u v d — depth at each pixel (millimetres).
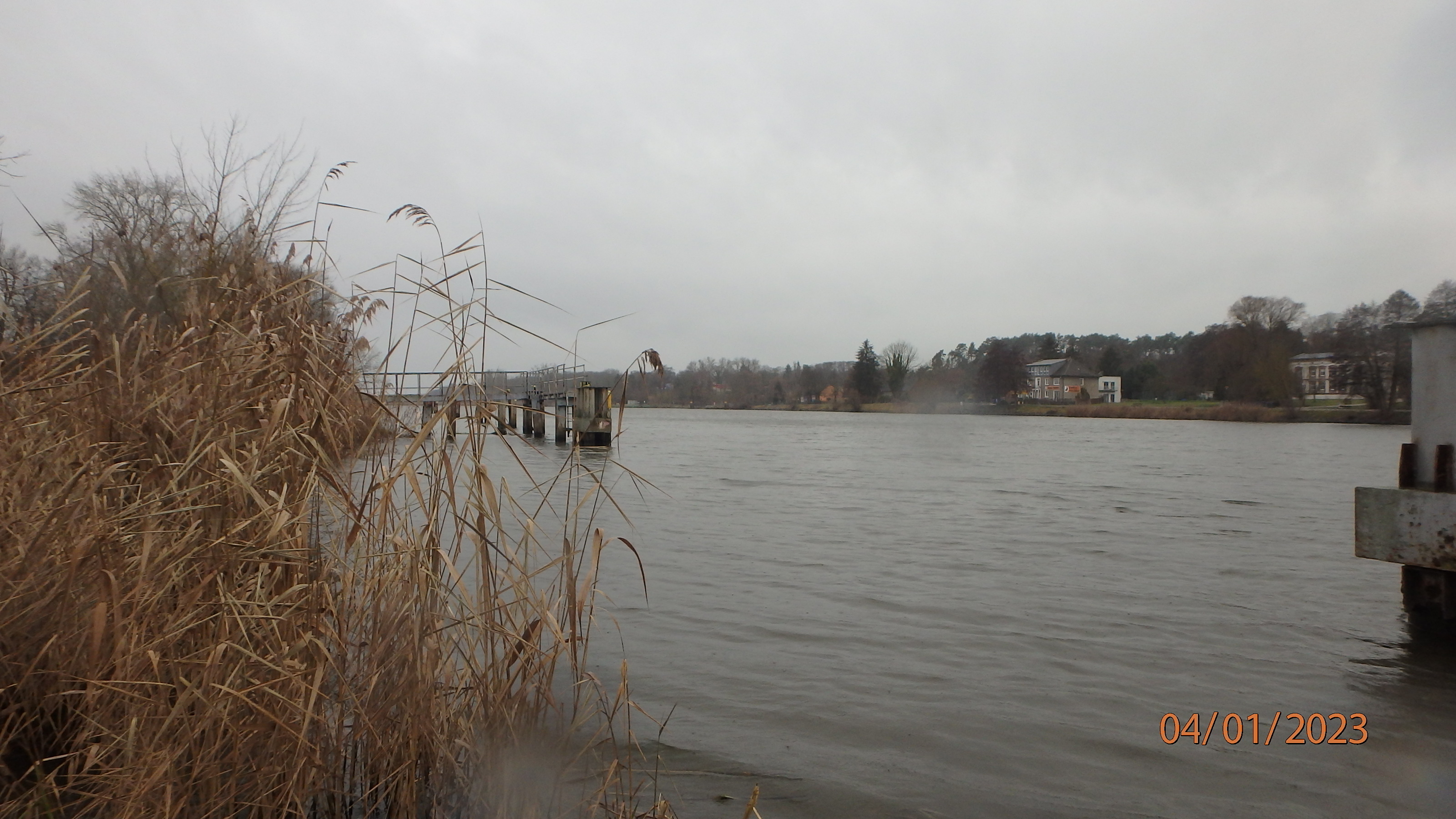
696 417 93750
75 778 2463
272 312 3482
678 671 4656
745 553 8555
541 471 13781
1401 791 3338
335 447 3125
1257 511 12789
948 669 4828
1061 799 3227
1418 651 5250
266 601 2791
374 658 2789
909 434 47750
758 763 3453
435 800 2832
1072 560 8391
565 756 3189
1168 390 96250
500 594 3064
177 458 3182
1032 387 109625
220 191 4770
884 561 8234
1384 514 5496
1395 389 63062
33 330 3545
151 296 3807
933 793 3248
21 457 3117
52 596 2725
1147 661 5023
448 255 3287
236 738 2504
